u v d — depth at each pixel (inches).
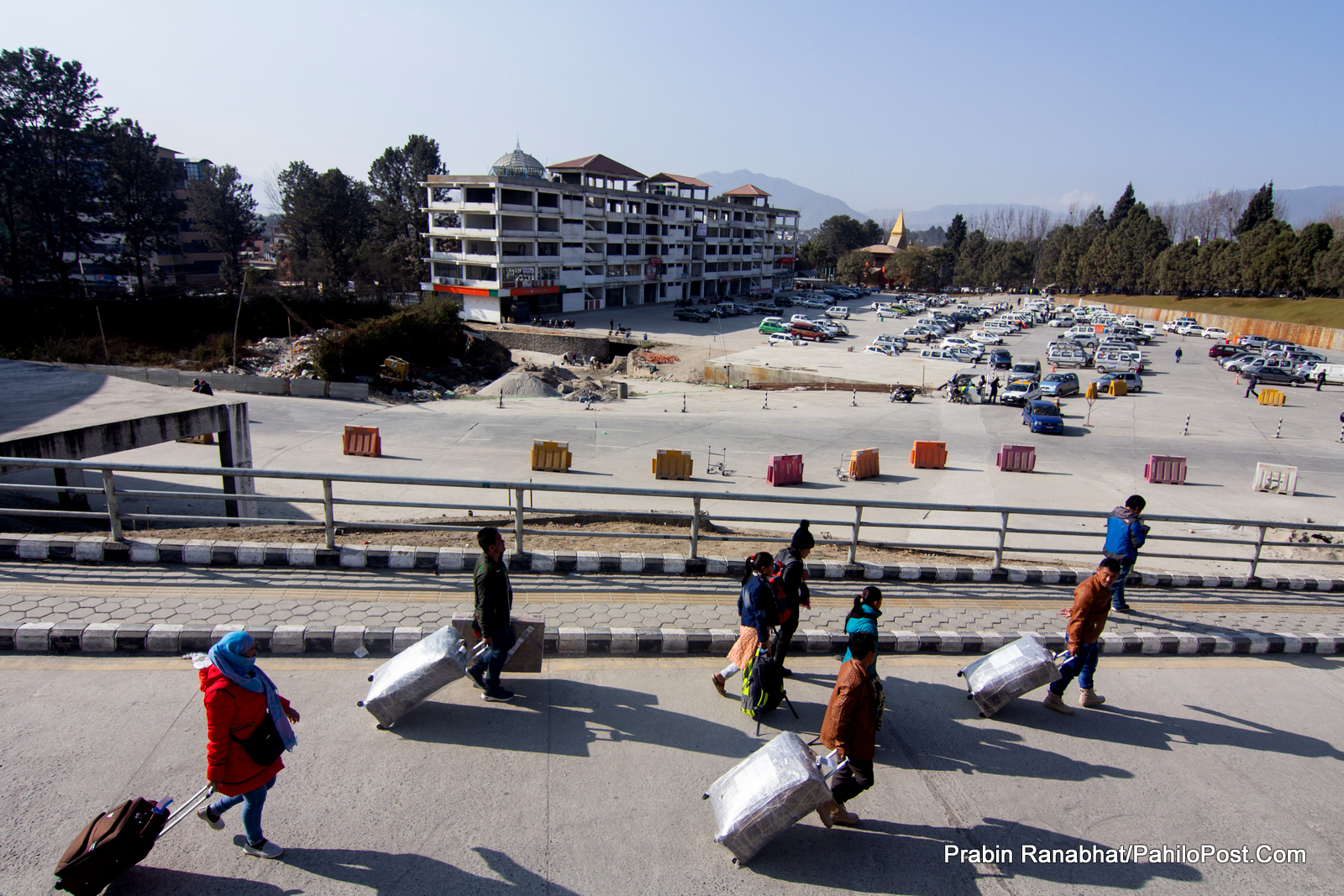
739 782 193.6
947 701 279.0
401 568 342.0
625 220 3668.8
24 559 326.3
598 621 305.3
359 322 2146.9
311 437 1155.3
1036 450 1259.8
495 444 1168.8
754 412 1588.3
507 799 207.8
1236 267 3656.5
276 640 269.9
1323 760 256.5
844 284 5954.7
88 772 203.9
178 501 735.7
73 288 2437.3
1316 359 2214.6
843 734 202.1
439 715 244.7
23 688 240.8
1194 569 703.7
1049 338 3203.7
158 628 267.9
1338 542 788.6
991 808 221.3
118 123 2442.2
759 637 242.5
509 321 3078.2
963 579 402.0
